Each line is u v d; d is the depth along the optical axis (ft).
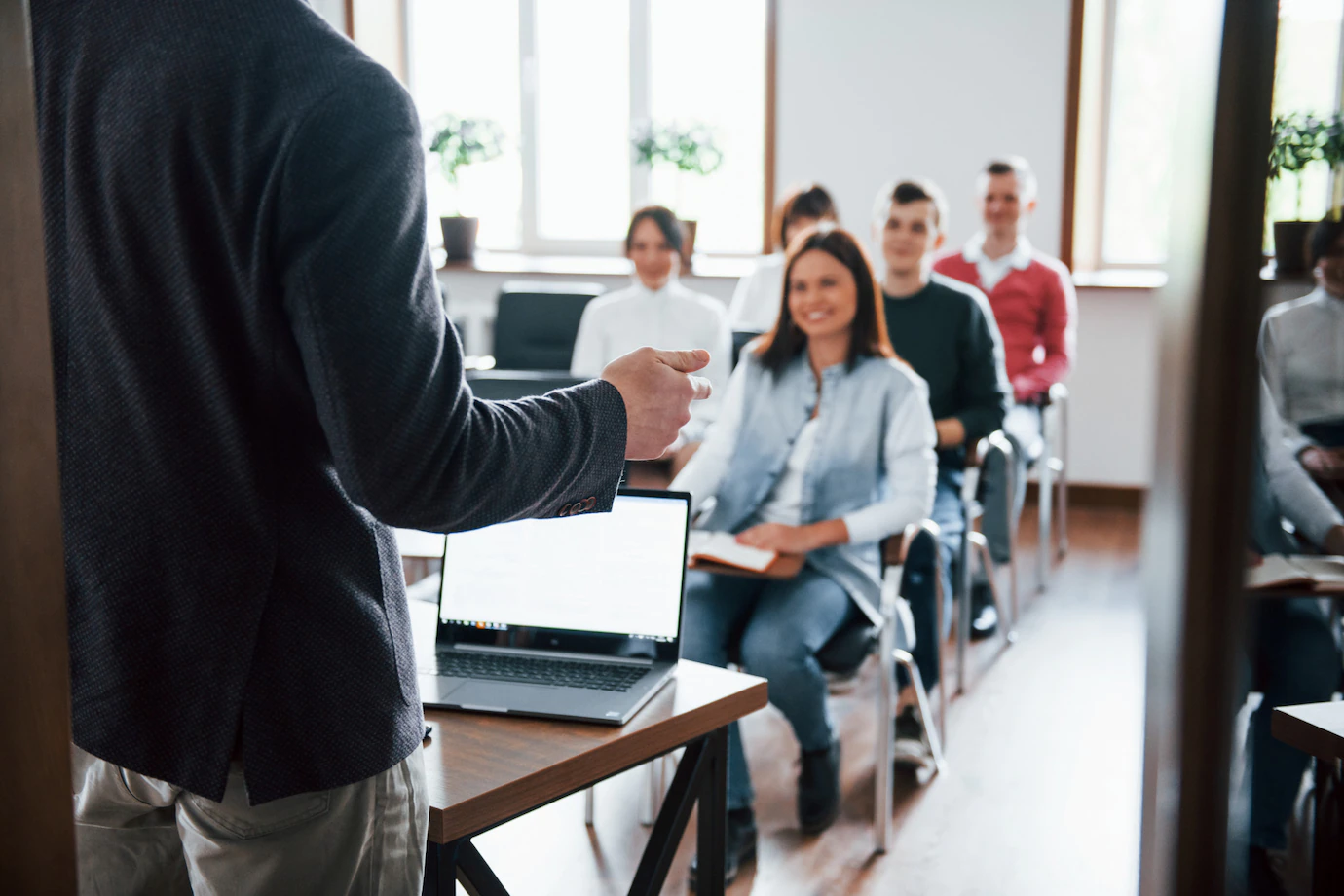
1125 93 18.71
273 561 2.71
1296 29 2.11
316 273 2.49
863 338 8.27
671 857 4.44
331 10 20.39
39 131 2.74
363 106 2.56
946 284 11.32
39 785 1.94
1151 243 18.95
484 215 21.80
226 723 2.71
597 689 4.48
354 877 2.96
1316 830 3.56
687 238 19.20
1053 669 11.57
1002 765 9.35
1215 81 1.74
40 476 1.90
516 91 21.20
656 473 11.02
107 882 3.19
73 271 2.72
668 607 4.89
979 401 11.14
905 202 11.03
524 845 8.15
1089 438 18.16
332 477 2.81
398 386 2.52
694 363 3.28
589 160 21.18
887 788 7.90
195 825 2.86
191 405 2.66
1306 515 3.04
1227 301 1.77
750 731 10.07
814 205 14.53
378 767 2.88
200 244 2.59
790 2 18.95
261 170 2.52
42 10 2.71
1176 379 1.83
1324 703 3.48
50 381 1.89
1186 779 1.89
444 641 5.08
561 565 5.05
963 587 10.85
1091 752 9.61
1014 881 7.52
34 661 1.91
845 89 18.92
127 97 2.57
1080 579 14.70
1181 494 1.84
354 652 2.83
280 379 2.65
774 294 15.06
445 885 3.59
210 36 2.53
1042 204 18.13
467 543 5.16
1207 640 1.86
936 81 18.40
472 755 3.92
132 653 2.73
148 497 2.69
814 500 8.39
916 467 8.12
